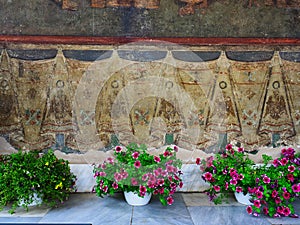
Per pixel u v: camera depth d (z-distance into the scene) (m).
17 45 3.27
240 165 3.12
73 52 3.32
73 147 3.35
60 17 3.30
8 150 3.28
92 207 2.98
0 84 3.26
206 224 2.67
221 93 3.42
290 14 3.43
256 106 3.44
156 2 3.37
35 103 3.30
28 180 2.80
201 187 3.42
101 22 3.34
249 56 3.42
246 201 3.09
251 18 3.41
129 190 2.99
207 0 3.38
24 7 3.27
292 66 3.44
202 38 3.40
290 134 3.43
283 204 2.84
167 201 2.96
